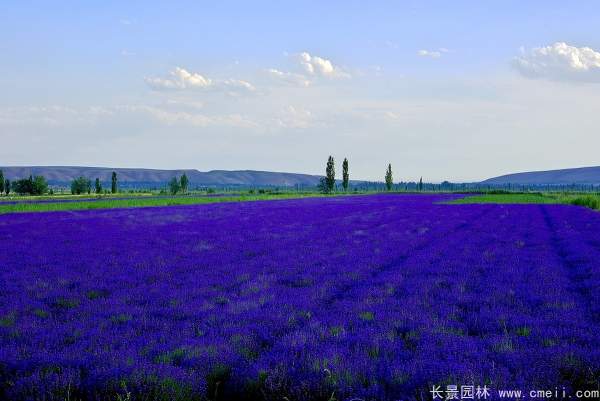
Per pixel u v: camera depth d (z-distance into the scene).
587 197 58.53
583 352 6.55
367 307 9.71
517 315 8.94
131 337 7.77
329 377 5.88
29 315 9.39
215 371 6.42
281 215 41.59
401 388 5.69
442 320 8.62
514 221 33.91
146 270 14.34
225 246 20.31
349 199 85.50
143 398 5.57
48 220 34.69
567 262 15.70
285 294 11.15
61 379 5.88
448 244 20.61
